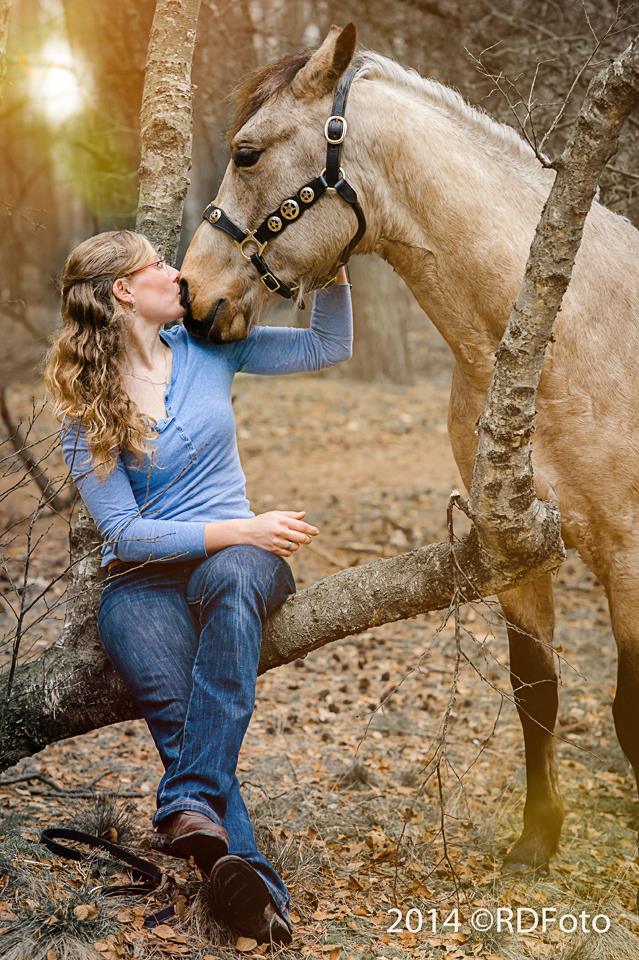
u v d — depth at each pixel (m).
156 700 2.18
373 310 13.66
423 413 12.12
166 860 2.53
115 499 2.24
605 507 2.59
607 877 2.82
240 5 6.04
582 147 2.00
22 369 9.91
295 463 9.79
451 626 5.48
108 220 6.18
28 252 13.20
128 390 2.32
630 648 2.63
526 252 2.61
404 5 6.09
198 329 2.49
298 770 3.54
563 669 4.74
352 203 2.53
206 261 2.52
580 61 4.62
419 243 2.62
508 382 2.09
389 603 2.31
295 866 2.64
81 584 2.63
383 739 3.91
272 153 2.51
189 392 2.38
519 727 4.07
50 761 3.46
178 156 2.84
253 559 2.20
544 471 2.62
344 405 12.27
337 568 6.31
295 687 4.51
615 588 2.63
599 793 3.48
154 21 2.82
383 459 9.99
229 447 2.39
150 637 2.20
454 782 3.50
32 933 2.07
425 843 2.92
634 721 2.66
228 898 2.04
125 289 2.30
